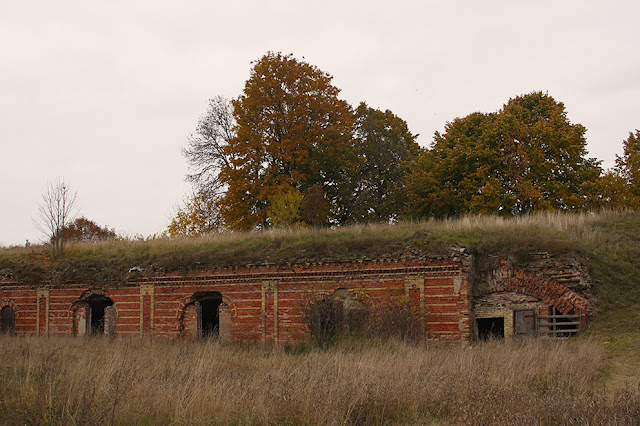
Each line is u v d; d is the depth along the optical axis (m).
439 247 24.67
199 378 13.98
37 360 16.53
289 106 45.25
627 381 15.45
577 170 42.25
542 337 22.77
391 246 25.55
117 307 29.28
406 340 22.41
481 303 24.53
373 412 12.09
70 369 14.95
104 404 11.91
